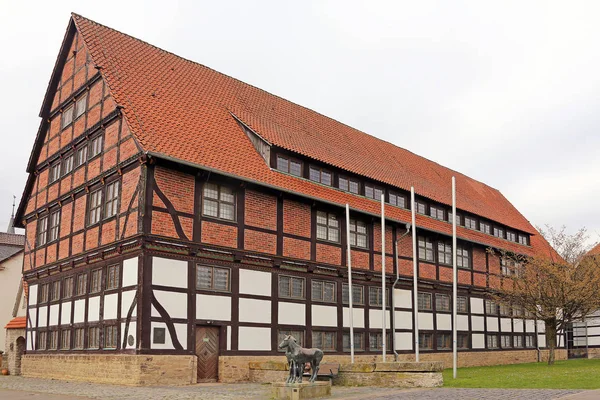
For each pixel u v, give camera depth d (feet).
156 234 61.16
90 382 65.00
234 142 73.41
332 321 77.97
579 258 96.37
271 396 47.57
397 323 87.35
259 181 69.46
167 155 61.52
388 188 91.76
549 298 90.58
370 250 84.94
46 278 80.43
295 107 96.73
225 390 54.08
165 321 60.80
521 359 113.09
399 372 55.77
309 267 75.36
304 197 75.20
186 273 63.41
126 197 63.87
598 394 42.27
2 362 97.86
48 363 75.72
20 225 91.04
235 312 67.00
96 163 70.95
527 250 122.62
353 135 103.71
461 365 97.81
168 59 81.82
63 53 82.12
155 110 68.44
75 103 78.69
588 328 133.39
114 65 71.82
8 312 126.31
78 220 73.51
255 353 68.23
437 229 95.45
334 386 57.52
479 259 107.24
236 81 90.22
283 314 72.08
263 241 70.79
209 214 66.33
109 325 64.03
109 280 65.82
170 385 59.72
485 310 106.52
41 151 87.20
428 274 94.38
